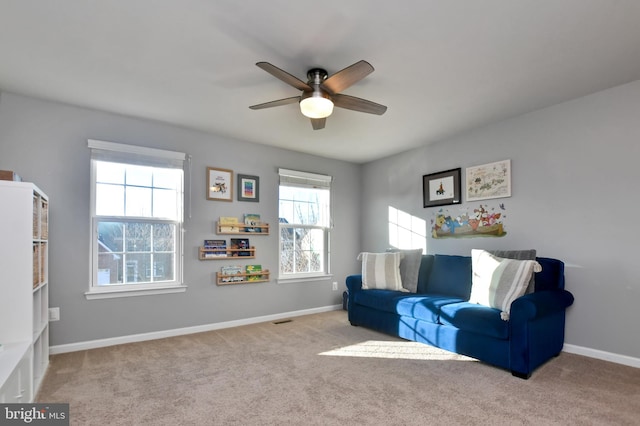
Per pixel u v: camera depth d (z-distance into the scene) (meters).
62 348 2.99
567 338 2.96
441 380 2.39
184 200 3.68
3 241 2.00
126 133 3.37
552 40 2.11
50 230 2.98
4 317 1.97
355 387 2.28
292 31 2.02
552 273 2.86
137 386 2.30
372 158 5.00
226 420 1.88
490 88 2.77
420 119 3.45
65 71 2.50
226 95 2.91
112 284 3.27
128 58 2.33
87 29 2.00
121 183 3.35
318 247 4.82
